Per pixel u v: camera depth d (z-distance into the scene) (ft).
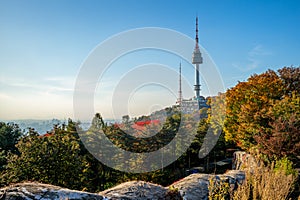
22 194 8.48
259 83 48.96
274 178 12.66
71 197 9.00
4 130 57.57
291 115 31.58
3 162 32.89
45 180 21.90
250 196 12.26
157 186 12.57
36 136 24.04
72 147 24.61
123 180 30.27
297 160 28.60
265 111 36.63
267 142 29.27
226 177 15.28
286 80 59.11
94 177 31.24
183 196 12.19
